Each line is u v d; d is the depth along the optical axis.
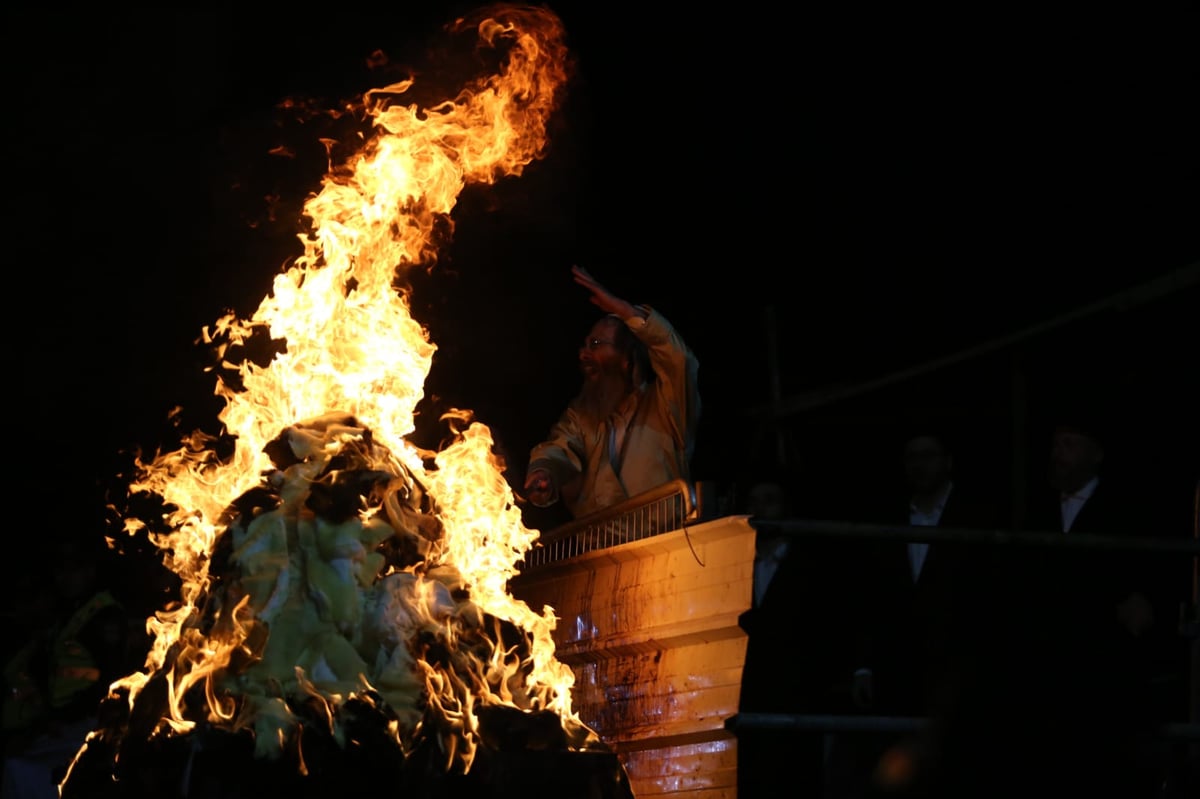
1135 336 11.48
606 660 7.43
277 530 6.41
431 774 6.09
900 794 4.72
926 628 6.82
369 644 6.33
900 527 5.82
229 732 6.00
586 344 9.28
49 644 9.67
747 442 13.87
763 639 7.07
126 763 6.18
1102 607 6.57
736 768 6.50
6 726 9.56
